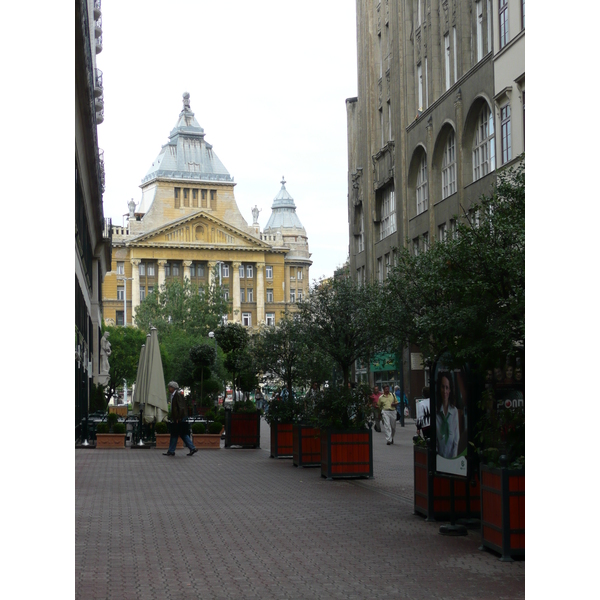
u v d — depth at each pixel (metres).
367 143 58.28
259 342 26.22
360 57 61.31
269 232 161.88
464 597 7.49
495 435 9.92
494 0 34.66
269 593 7.63
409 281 16.52
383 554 9.57
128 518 12.32
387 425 29.25
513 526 9.22
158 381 29.27
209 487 16.53
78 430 31.77
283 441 24.64
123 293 127.81
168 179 132.38
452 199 41.34
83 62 24.58
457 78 40.88
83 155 32.88
